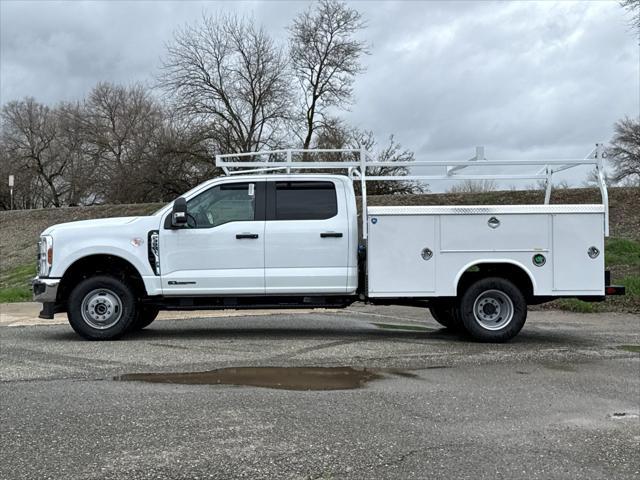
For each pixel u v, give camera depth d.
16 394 5.89
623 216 19.56
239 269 8.73
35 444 4.53
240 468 4.10
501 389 6.18
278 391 6.04
